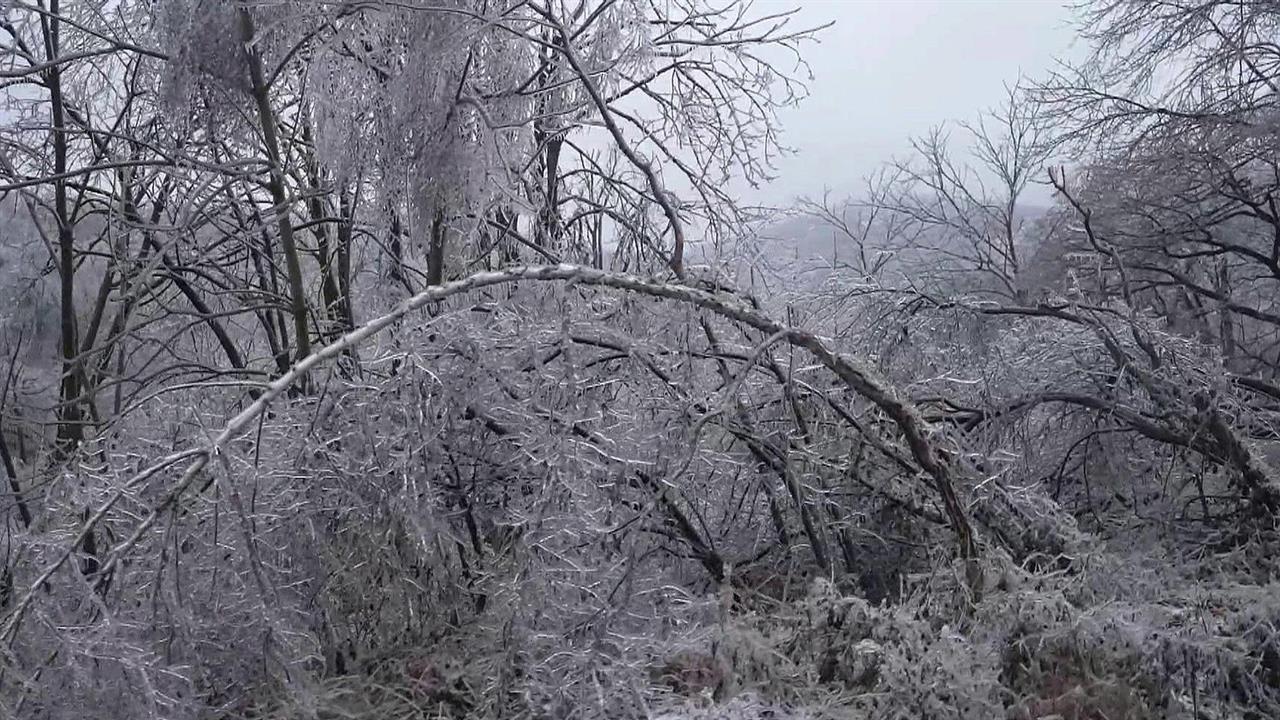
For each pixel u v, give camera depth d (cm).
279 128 720
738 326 562
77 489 442
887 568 560
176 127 653
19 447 948
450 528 485
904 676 371
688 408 504
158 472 431
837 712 369
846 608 426
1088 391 657
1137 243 1252
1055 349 663
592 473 471
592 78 663
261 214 730
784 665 404
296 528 466
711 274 583
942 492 498
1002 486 538
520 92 640
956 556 496
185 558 445
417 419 459
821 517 547
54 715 384
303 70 655
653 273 634
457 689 425
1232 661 389
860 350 719
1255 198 1276
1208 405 601
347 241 786
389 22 602
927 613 442
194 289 949
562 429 464
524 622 416
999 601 424
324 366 484
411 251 681
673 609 439
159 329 887
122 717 382
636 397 532
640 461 476
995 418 630
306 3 589
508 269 494
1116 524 625
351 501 468
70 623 400
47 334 1035
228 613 444
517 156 640
